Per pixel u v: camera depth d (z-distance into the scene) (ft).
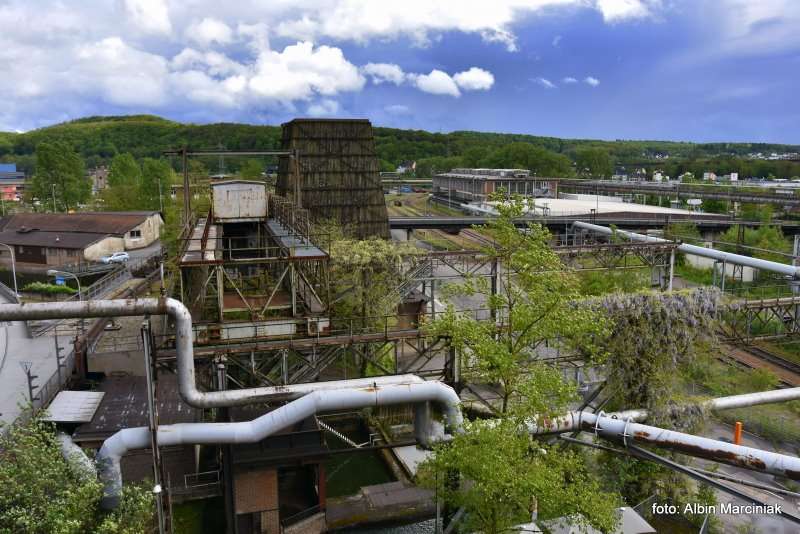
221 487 81.41
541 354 94.89
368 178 191.21
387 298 115.75
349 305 113.50
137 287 175.94
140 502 55.88
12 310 59.98
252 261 83.25
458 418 71.15
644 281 153.38
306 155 186.29
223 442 67.00
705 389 111.04
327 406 68.90
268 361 86.99
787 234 244.22
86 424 82.64
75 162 356.38
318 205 187.62
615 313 82.99
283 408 68.18
